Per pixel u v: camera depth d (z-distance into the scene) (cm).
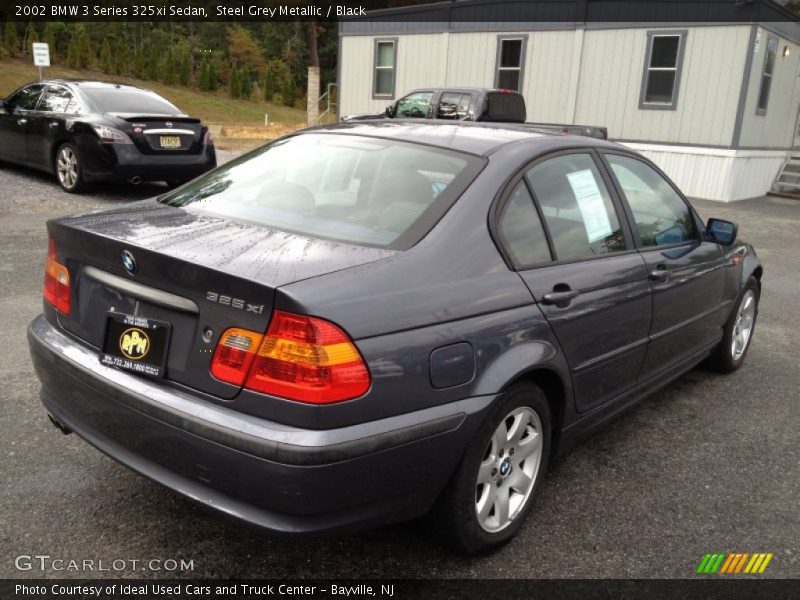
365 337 209
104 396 235
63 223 260
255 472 203
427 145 293
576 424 305
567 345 280
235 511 211
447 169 275
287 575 247
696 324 396
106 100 972
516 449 270
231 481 209
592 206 318
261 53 5425
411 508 231
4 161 1140
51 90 1014
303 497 203
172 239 238
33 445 320
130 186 1091
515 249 268
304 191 282
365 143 302
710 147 1505
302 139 325
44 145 991
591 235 311
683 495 317
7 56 3469
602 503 306
